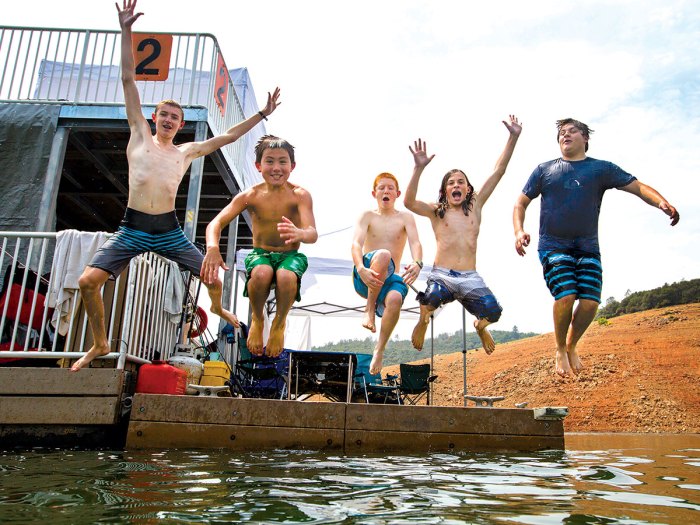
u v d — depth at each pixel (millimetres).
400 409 3959
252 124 4477
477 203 4863
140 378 4285
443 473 2816
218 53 7695
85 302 3908
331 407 3922
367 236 5047
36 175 6980
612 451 4832
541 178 4352
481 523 1708
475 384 19062
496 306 4492
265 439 3836
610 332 21906
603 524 1712
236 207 3945
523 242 4250
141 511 1814
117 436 4039
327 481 2477
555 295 4023
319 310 10781
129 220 4008
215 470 2771
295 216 3955
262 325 3820
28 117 7164
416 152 4703
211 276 3689
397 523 1688
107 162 8617
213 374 5633
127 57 4137
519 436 4039
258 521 1691
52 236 4688
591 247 4098
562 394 16219
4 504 1910
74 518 1711
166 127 4215
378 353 4527
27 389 3932
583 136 4305
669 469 3275
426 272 9148
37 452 3588
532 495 2230
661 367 17125
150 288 4977
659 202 3947
